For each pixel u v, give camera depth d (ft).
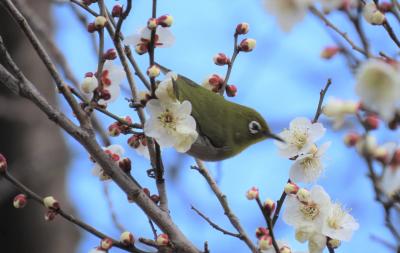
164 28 31.89
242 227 31.58
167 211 30.94
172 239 29.86
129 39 31.27
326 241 29.99
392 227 23.31
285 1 22.98
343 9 23.02
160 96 30.86
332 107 22.48
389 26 26.73
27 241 56.44
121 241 28.78
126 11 30.60
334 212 30.25
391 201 23.11
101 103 32.09
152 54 30.83
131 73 32.91
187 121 30.89
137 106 31.65
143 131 31.53
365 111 22.59
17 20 29.12
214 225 30.63
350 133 22.59
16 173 55.21
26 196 29.55
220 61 36.73
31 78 59.41
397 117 22.50
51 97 59.98
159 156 31.30
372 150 22.39
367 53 22.77
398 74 21.39
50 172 56.59
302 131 31.65
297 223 30.04
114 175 29.94
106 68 32.09
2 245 56.44
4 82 28.94
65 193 57.62
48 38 52.80
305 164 31.60
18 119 57.36
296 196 30.25
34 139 57.00
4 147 56.70
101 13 31.89
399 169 22.99
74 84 51.06
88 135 29.68
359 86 21.57
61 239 57.26
